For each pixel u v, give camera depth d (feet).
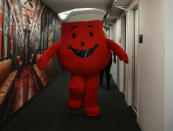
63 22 9.22
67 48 8.51
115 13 16.16
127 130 8.52
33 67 14.89
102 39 8.77
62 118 10.08
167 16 5.58
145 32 7.75
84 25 8.68
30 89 13.93
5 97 9.50
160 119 5.92
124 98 14.57
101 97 14.88
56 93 16.76
